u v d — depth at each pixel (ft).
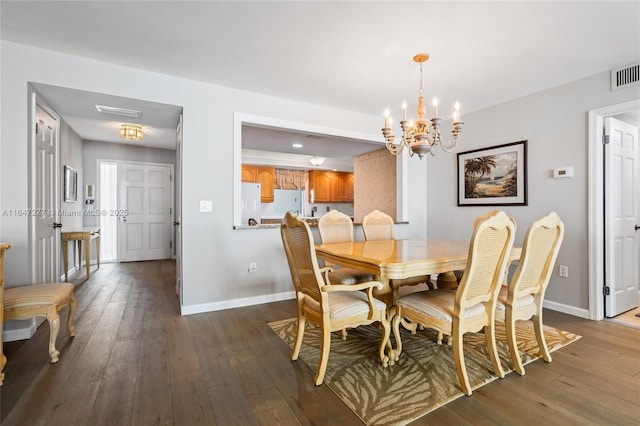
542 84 9.90
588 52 7.82
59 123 10.39
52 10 6.22
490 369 6.29
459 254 7.13
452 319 5.67
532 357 6.79
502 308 6.38
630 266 10.00
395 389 5.61
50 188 9.68
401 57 8.08
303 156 23.91
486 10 6.12
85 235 14.10
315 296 6.08
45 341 7.59
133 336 7.95
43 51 7.82
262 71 8.96
